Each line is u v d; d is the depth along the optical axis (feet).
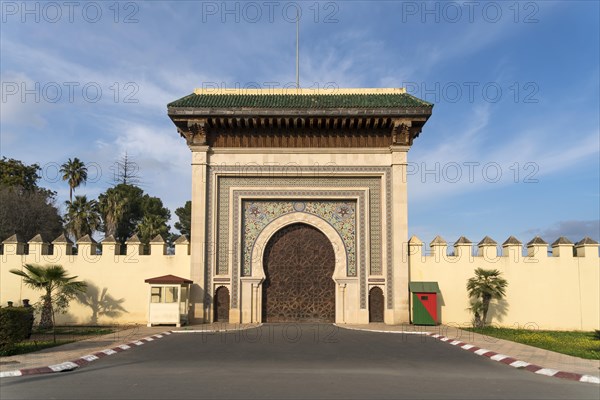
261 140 72.74
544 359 38.11
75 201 145.89
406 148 71.15
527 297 69.56
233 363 35.96
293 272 71.15
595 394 26.55
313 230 72.23
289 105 70.79
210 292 69.56
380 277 69.77
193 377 30.09
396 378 30.35
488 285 66.03
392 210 70.49
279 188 72.02
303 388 26.91
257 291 69.87
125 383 28.19
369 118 70.03
